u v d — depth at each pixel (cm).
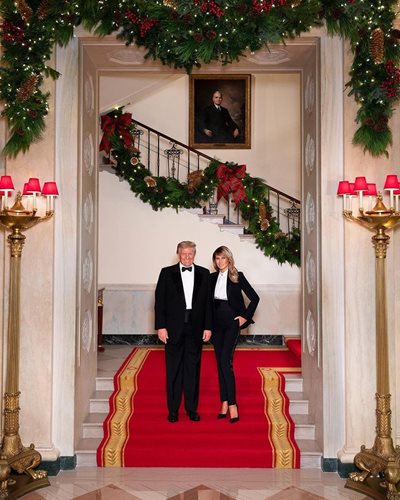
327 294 426
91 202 493
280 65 491
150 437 450
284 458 434
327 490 388
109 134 726
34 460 391
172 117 872
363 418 418
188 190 726
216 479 409
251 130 873
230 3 385
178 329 460
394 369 423
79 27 429
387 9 402
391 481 362
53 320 424
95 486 393
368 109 404
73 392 425
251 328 737
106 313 740
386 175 421
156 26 403
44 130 414
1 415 421
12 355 383
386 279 422
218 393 521
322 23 423
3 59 396
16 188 420
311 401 482
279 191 821
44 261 420
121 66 493
